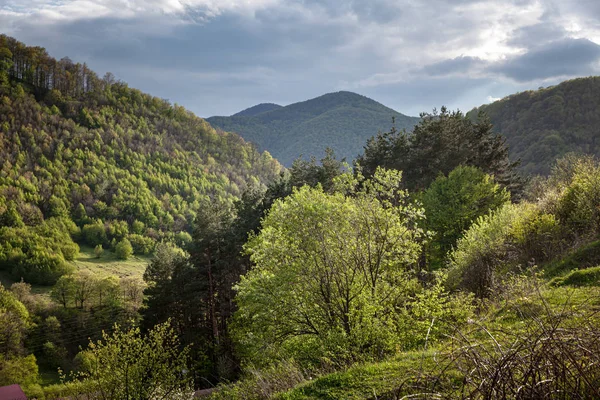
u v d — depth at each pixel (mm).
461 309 12734
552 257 18969
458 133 49281
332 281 14055
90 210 163375
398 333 12500
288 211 14742
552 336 3414
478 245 20266
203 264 41719
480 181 36906
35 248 121500
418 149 46906
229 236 39969
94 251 145000
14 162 173250
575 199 21531
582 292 9555
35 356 61094
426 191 38125
